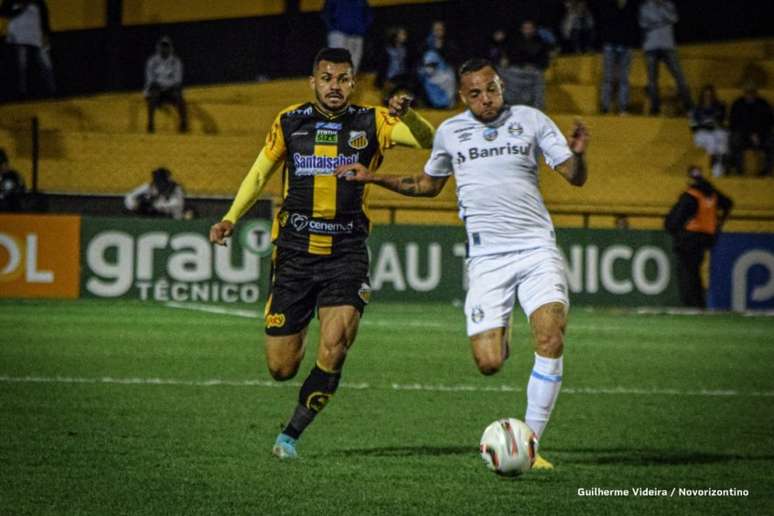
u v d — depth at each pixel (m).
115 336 42.88
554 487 19.64
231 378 33.00
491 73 21.28
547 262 21.25
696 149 73.12
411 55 73.12
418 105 72.00
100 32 77.25
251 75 79.00
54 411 26.66
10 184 61.00
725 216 60.12
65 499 18.23
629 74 78.44
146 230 58.28
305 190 21.72
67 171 69.06
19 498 18.25
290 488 19.20
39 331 43.97
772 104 77.19
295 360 22.19
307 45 79.62
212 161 70.00
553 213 63.72
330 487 19.31
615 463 21.91
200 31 78.38
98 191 67.06
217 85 77.31
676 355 41.00
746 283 60.47
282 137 21.98
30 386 30.58
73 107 73.69
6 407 27.12
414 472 20.62
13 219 57.75
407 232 59.28
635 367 37.56
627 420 27.17
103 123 73.88
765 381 34.69
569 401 30.16
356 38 70.75
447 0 80.81
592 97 76.75
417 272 59.38
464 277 59.53
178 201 60.72
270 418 26.28
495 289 21.34
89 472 20.20
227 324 47.97
